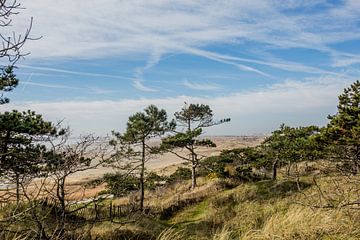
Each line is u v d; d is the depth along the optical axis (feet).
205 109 95.14
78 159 12.24
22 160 13.93
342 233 13.97
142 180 63.36
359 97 50.57
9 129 35.29
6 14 9.70
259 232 16.14
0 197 10.85
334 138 48.24
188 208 73.36
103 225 30.45
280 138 83.61
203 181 96.43
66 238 12.38
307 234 14.25
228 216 59.31
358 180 17.20
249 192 69.05
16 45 9.75
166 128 77.00
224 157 94.53
